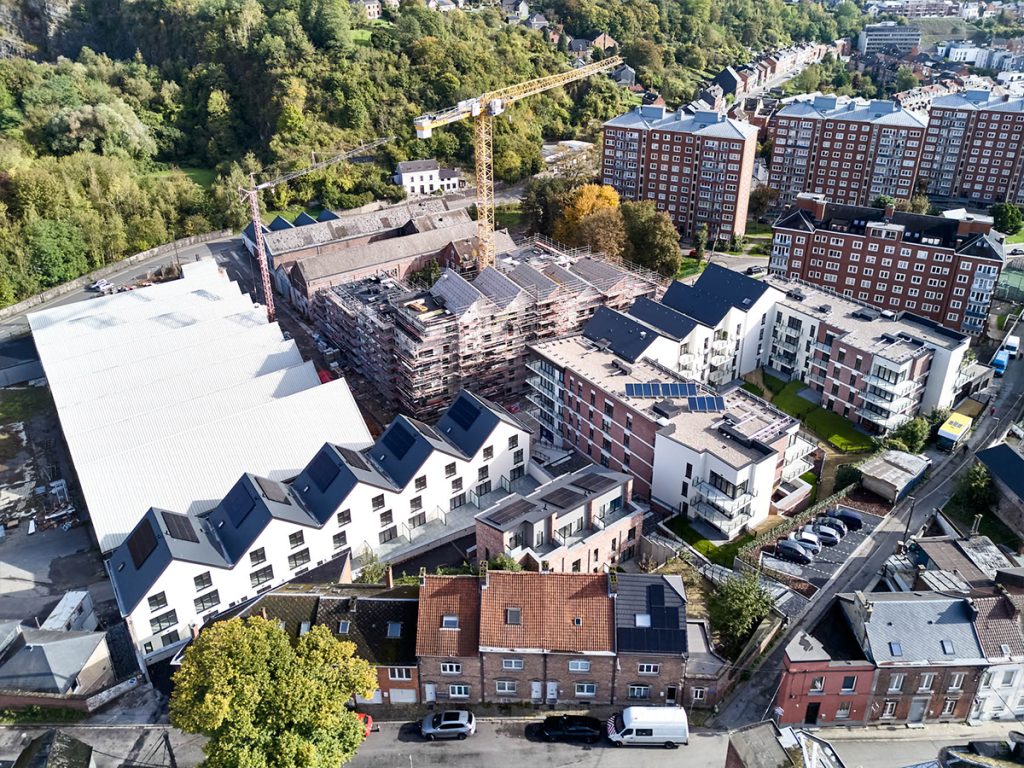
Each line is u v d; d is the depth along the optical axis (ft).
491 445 322.75
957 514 311.06
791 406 398.83
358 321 426.92
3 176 589.73
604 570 286.87
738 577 254.27
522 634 216.33
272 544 271.49
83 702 227.40
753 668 235.61
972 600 220.23
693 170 650.02
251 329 422.00
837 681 212.43
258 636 193.88
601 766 205.77
